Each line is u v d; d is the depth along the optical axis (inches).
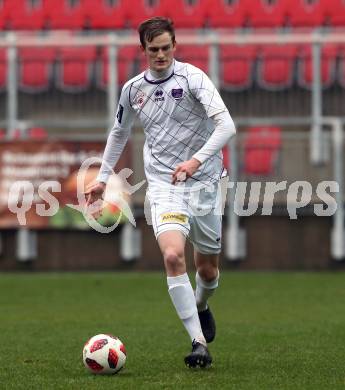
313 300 1909.4
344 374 1031.6
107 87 2847.0
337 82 2832.2
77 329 1478.8
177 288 1034.1
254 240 2566.4
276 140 2559.1
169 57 1034.1
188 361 1021.2
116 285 2233.0
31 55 2874.0
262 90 2834.6
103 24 2957.7
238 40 2539.4
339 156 2549.2
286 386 951.6
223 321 1574.8
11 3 3002.0
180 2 2965.1
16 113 2632.9
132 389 929.5
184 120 1069.8
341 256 2524.6
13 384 983.0
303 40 2532.0
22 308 1800.0
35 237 2593.5
